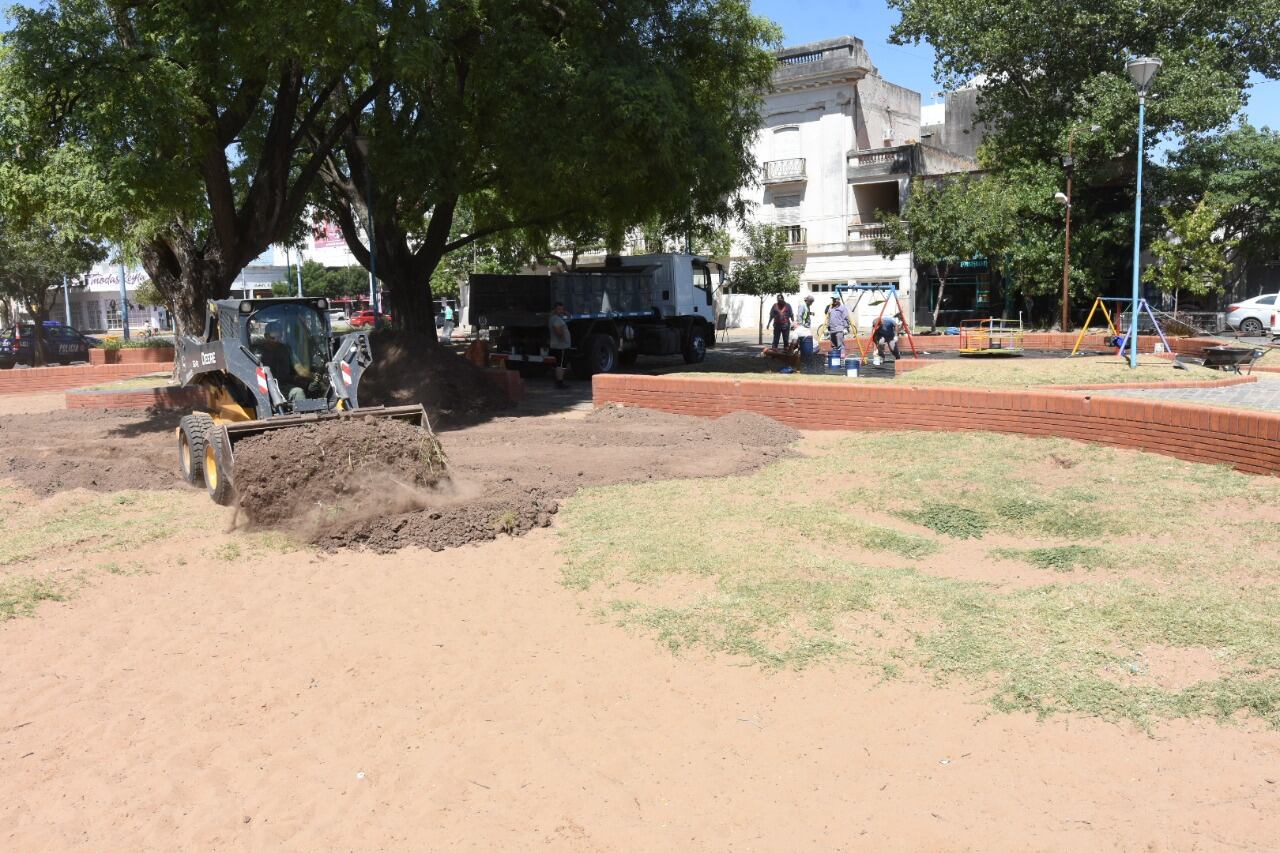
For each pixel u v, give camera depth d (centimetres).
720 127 2130
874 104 4494
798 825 374
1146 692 444
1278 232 3122
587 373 2256
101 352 2903
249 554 771
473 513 829
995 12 3139
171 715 492
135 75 1286
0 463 1183
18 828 393
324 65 1518
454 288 4959
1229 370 1573
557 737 453
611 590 648
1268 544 647
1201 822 351
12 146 1268
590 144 1652
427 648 568
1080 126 2970
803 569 653
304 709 495
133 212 1346
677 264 2511
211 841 381
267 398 1005
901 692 471
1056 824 359
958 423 1097
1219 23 2980
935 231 3183
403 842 375
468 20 1653
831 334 2062
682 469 1015
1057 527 734
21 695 518
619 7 1809
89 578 712
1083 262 3145
